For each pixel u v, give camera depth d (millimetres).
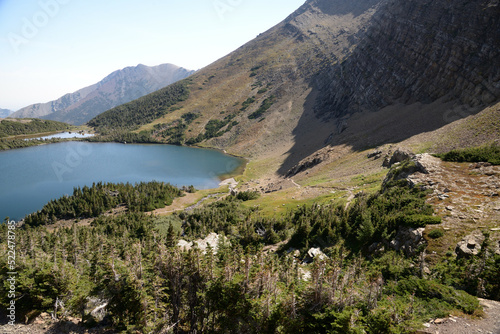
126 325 29000
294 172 167500
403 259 34969
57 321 30469
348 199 78438
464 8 148875
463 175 49031
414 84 163875
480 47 130375
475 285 24906
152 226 106438
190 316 30750
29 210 147250
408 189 52031
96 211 145250
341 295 22844
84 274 44562
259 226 83188
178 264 32625
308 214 77625
